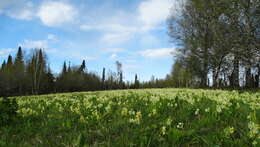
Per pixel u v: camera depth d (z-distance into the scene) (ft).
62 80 187.32
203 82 85.15
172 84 226.79
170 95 24.99
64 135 10.55
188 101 18.29
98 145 9.09
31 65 158.20
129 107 17.42
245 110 13.80
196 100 20.93
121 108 16.76
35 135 10.75
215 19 65.36
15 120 12.93
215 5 61.77
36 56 154.20
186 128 10.80
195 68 84.79
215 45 65.51
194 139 9.09
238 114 13.26
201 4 73.67
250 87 60.29
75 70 230.89
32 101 27.86
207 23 73.61
